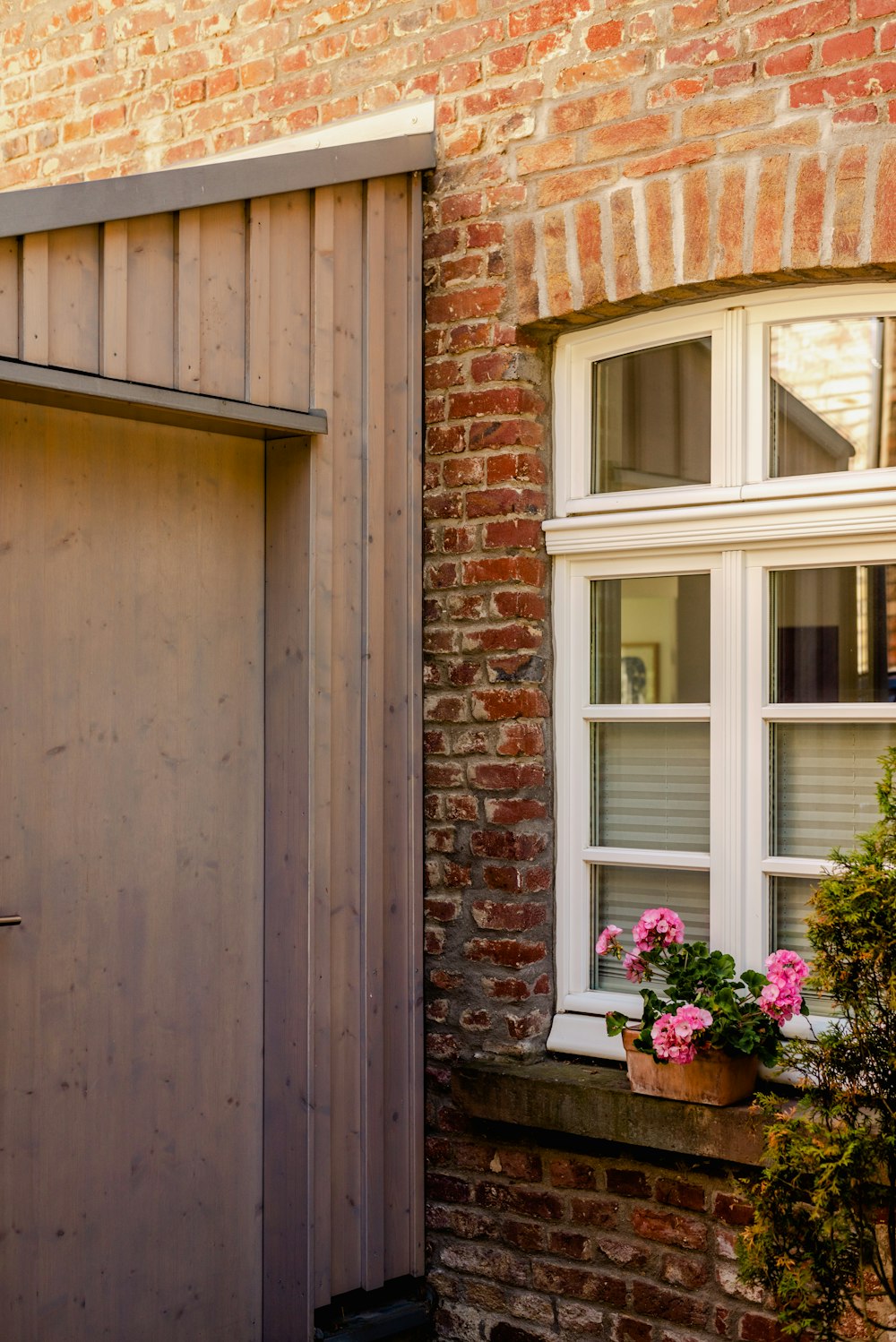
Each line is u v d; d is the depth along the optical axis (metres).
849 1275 2.97
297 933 3.84
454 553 4.11
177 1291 3.73
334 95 4.47
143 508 3.67
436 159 4.16
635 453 3.95
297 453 3.88
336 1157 3.91
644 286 3.72
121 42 5.19
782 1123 2.97
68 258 3.32
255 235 3.74
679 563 3.84
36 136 5.51
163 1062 3.70
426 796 4.18
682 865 3.83
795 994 3.28
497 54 4.04
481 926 4.04
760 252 3.51
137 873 3.65
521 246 3.96
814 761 3.65
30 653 3.44
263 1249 3.92
